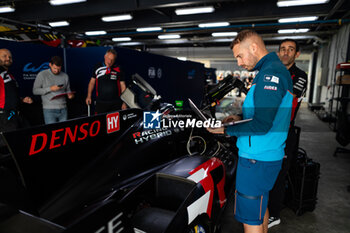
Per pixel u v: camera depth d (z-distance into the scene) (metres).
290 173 2.16
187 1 6.18
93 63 4.60
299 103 1.86
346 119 3.53
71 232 0.72
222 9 7.76
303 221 2.05
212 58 17.12
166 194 1.51
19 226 0.77
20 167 1.03
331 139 5.03
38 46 4.31
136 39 12.98
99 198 1.29
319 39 10.12
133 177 1.55
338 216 2.13
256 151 1.14
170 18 8.55
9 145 1.00
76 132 1.29
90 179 1.31
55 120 3.49
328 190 2.64
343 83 5.54
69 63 4.83
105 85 3.44
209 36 12.34
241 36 1.17
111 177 1.42
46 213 1.10
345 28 7.95
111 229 0.85
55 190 1.16
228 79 1.99
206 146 2.53
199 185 1.42
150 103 2.06
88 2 7.42
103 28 9.79
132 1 6.77
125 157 1.57
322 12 6.70
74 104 4.88
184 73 7.51
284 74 1.06
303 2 5.84
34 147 1.08
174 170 1.56
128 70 4.87
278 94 1.01
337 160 3.67
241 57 1.19
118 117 1.61
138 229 1.31
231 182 2.04
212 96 2.03
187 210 1.25
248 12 7.44
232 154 2.56
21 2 7.96
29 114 3.88
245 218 1.23
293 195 2.15
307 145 4.54
